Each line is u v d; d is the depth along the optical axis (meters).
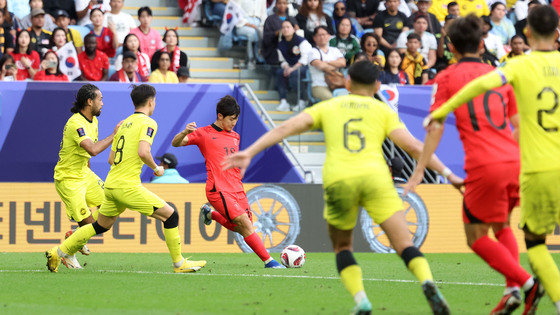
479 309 20.72
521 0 62.78
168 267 31.50
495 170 18.81
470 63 19.83
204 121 46.03
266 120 46.16
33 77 47.38
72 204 30.59
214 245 39.81
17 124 44.53
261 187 40.22
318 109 18.22
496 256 18.94
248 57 53.34
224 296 22.67
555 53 18.23
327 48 50.72
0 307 20.23
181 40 55.12
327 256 38.09
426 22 54.19
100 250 39.25
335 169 17.83
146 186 39.50
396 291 24.50
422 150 18.08
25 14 54.81
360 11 58.22
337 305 21.03
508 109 20.05
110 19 51.06
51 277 27.14
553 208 17.89
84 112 30.16
